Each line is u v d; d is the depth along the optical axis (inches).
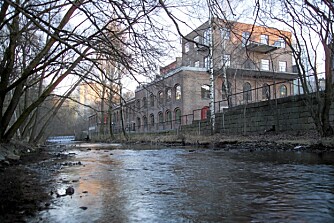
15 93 457.1
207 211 145.8
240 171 280.7
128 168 333.7
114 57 261.4
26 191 197.6
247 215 137.7
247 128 848.9
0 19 269.4
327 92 517.3
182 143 861.2
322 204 154.5
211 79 979.3
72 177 265.7
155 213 144.1
